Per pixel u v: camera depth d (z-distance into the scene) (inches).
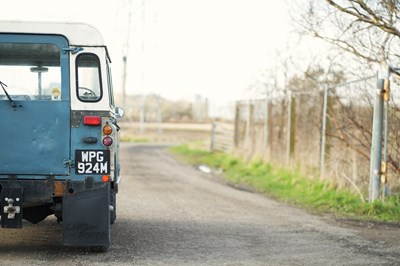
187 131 3767.2
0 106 461.1
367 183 826.8
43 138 463.2
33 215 504.4
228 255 490.0
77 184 464.1
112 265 441.4
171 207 779.4
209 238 565.3
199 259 471.5
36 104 463.8
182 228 617.9
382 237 591.2
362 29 766.5
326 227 647.1
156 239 553.0
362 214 743.7
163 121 4493.1
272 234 594.6
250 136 1425.9
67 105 466.0
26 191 461.1
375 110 762.8
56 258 461.1
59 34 469.7
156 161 1713.8
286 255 494.9
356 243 554.3
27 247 504.1
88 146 465.1
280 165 1180.5
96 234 465.1
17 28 467.8
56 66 473.7
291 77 1199.6
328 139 941.8
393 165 765.3
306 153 1039.6
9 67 470.9
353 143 856.9
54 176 462.9
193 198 885.8
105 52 471.8
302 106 1077.8
